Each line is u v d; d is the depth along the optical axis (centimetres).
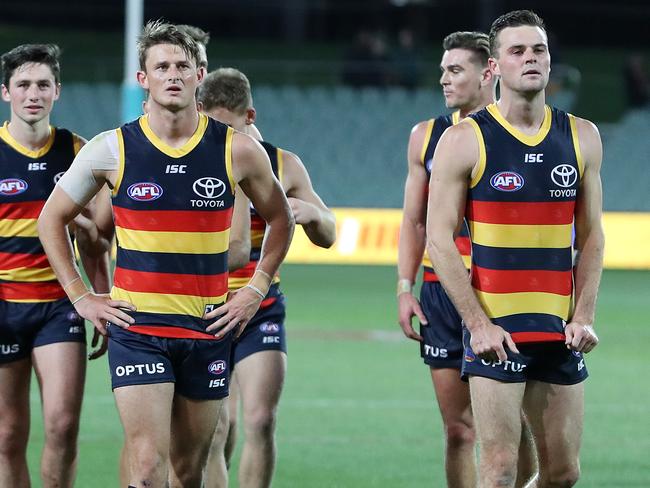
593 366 4106
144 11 10806
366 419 3150
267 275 1748
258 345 2091
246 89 2122
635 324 5194
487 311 1742
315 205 2184
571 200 1739
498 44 1720
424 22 10888
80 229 1959
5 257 1947
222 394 1731
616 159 8831
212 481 2062
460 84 2120
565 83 9506
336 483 2431
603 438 2941
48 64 1945
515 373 1716
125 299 1683
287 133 8775
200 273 1681
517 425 1722
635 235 7319
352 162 8669
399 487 2402
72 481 1947
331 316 5256
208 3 10938
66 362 1930
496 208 1725
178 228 1667
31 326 1942
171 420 1731
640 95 9175
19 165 1950
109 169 1675
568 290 1756
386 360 4156
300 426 3044
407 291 2150
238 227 1977
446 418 2122
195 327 1684
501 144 1722
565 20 10925
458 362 2100
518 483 2070
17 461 1988
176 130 1666
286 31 11050
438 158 1742
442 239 1725
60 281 1712
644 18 10956
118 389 1666
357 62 9112
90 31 10962
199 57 1709
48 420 1909
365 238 7150
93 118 8662
